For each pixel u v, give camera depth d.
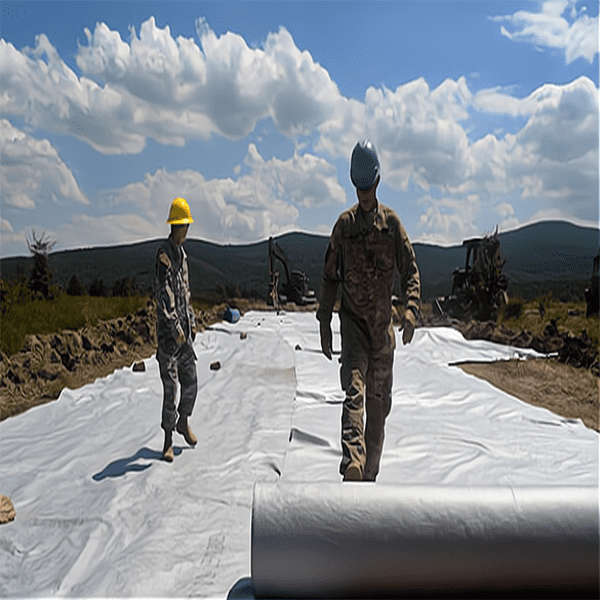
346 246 4.66
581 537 2.95
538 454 6.25
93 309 15.43
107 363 11.84
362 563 2.96
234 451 6.25
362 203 4.61
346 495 3.09
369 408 4.78
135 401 8.74
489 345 15.47
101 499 4.94
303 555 2.98
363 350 4.68
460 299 21.91
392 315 4.81
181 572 3.77
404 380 9.97
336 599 3.04
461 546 2.94
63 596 3.52
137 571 3.74
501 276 20.97
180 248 6.02
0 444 6.57
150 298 17.92
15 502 4.93
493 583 2.98
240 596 3.34
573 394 9.96
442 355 13.91
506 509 3.01
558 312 18.44
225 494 5.09
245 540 4.23
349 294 4.68
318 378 9.97
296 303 33.53
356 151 4.58
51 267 17.52
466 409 8.15
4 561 3.97
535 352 14.59
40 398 8.88
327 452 6.11
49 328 12.20
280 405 8.37
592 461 6.04
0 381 8.97
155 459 5.95
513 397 8.94
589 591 3.00
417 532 2.96
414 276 4.69
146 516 4.64
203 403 8.56
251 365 11.88
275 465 5.81
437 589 3.01
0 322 10.46
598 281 17.62
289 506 3.05
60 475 5.57
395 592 3.02
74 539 4.29
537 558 2.94
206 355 13.44
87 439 6.74
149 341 14.82
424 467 5.80
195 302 24.36
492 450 6.35
